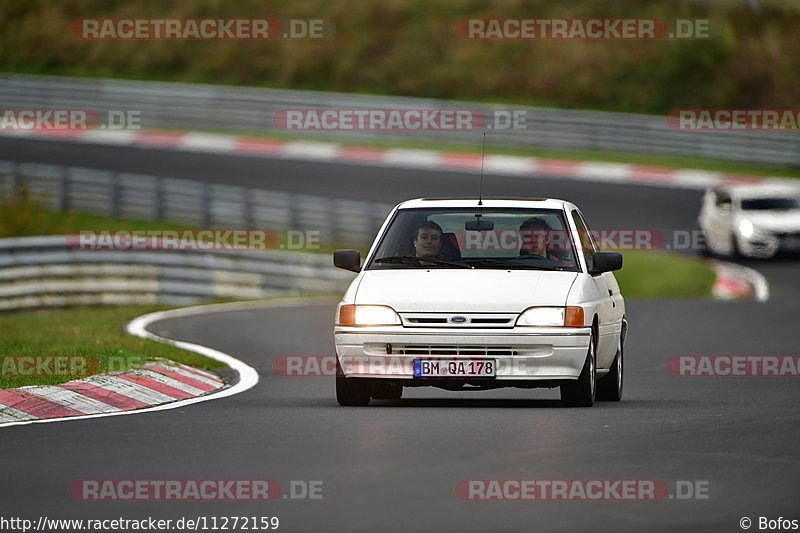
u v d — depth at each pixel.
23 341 59.78
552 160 167.62
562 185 154.88
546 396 48.34
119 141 173.38
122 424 39.22
